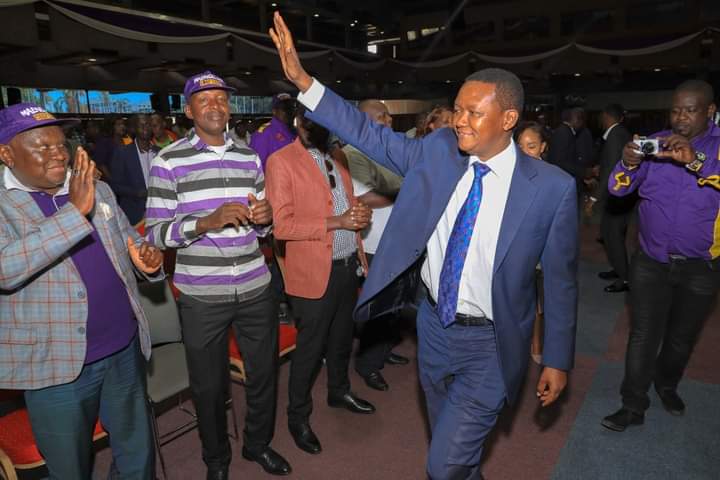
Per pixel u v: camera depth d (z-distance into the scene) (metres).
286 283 2.50
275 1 23.17
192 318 2.12
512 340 1.64
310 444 2.60
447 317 1.70
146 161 4.93
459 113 1.53
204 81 2.00
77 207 1.52
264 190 2.29
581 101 17.81
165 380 2.41
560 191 1.58
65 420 1.72
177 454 2.61
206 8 20.58
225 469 2.33
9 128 1.50
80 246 1.71
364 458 2.56
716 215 2.40
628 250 6.33
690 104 2.33
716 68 15.94
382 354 3.19
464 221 1.65
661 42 12.70
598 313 4.40
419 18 27.23
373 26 28.86
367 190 2.95
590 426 2.80
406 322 4.20
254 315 2.23
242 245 2.12
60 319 1.65
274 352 2.35
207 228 1.93
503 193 1.62
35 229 1.55
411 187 1.70
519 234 1.57
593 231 7.30
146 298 2.54
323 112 1.70
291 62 1.66
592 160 6.16
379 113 3.12
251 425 2.43
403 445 2.66
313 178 2.41
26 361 1.63
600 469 2.46
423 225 1.67
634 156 2.37
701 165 2.28
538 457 2.55
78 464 1.79
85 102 11.25
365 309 1.80
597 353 3.68
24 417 2.21
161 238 2.02
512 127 1.55
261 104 16.27
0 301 1.61
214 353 2.17
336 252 2.49
